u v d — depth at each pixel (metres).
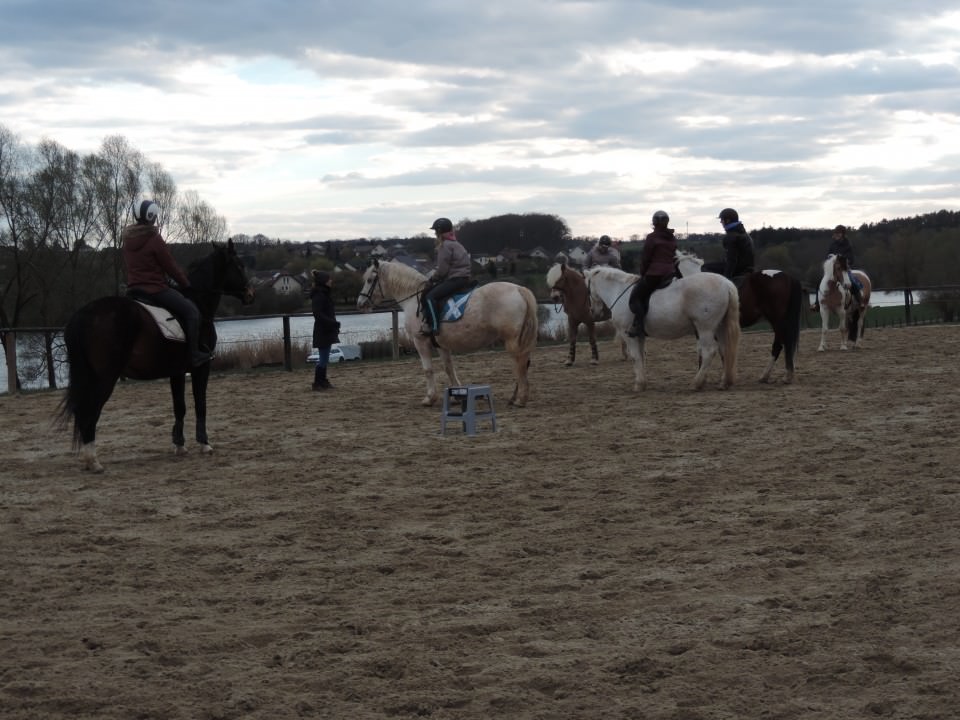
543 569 7.16
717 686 5.03
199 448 12.43
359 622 6.10
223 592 6.88
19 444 13.33
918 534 7.59
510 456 11.40
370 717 4.78
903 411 13.27
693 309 15.50
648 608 6.23
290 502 9.55
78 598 6.80
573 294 20.22
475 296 14.70
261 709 4.89
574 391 16.64
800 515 8.34
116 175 39.22
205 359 11.60
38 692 5.12
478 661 5.42
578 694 4.97
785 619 5.94
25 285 37.72
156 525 8.81
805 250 42.25
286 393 18.14
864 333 27.14
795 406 14.03
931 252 42.66
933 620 5.79
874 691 4.90
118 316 10.90
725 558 7.23
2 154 37.25
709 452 11.13
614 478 10.08
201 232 41.06
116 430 14.27
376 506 9.29
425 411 15.21
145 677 5.32
